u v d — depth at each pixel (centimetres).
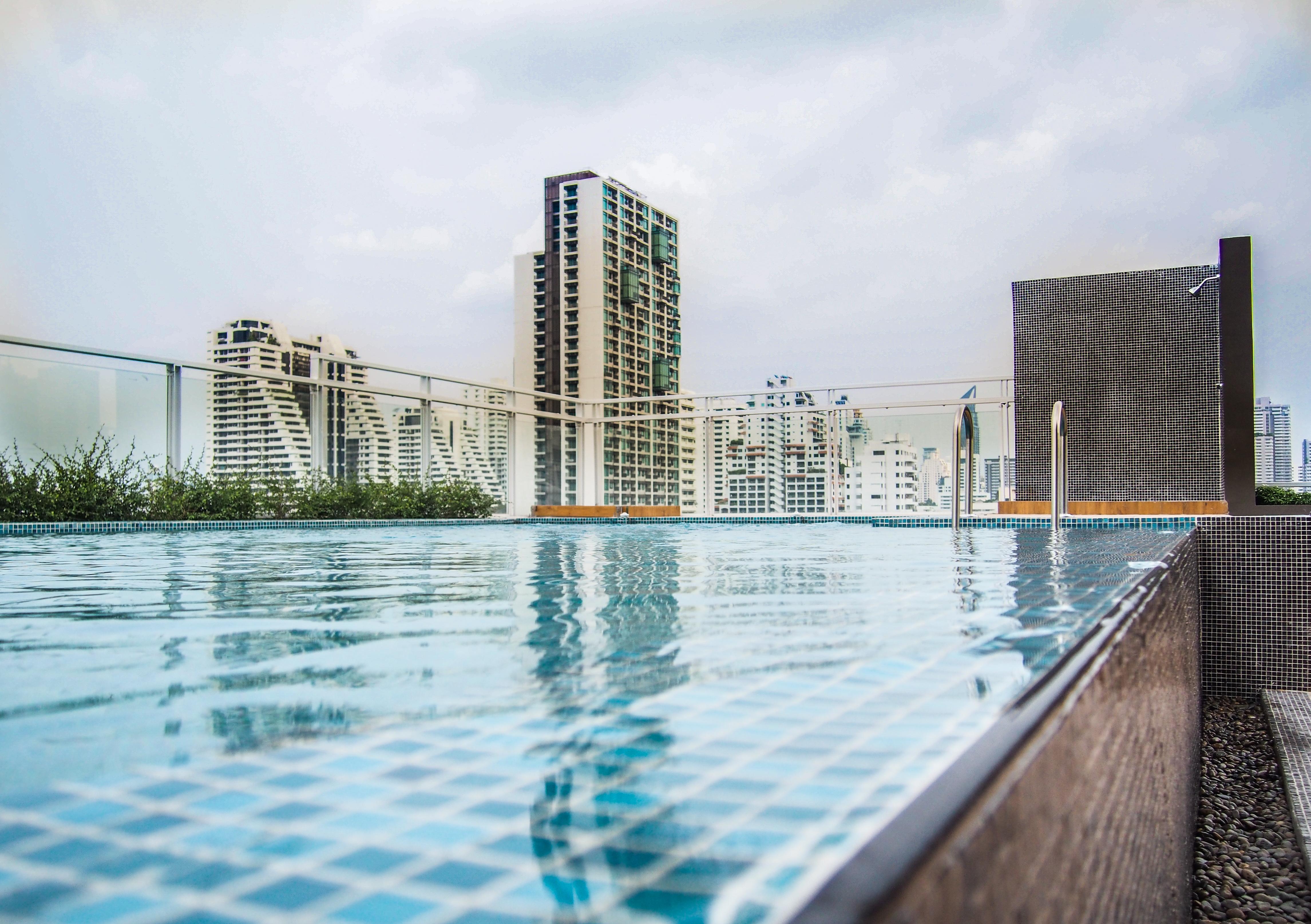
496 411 927
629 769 54
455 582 223
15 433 519
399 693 84
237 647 117
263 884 39
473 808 50
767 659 94
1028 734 37
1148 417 634
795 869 38
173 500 580
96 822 47
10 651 116
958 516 468
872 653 92
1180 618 158
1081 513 546
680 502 969
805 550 370
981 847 27
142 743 65
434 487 799
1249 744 303
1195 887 205
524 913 37
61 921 35
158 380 598
